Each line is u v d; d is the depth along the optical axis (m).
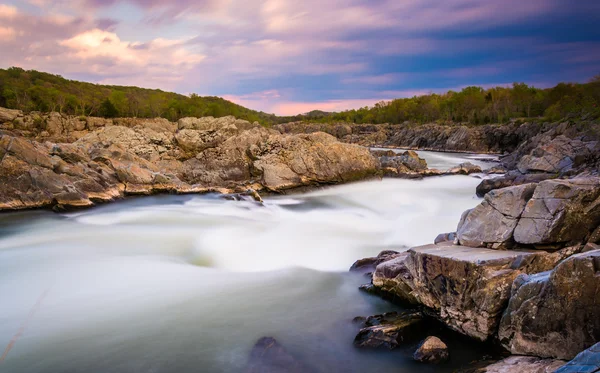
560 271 7.34
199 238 18.86
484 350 8.72
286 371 8.27
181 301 11.81
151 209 25.22
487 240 10.50
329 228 20.77
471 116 115.25
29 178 23.58
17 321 10.66
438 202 27.52
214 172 32.44
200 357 8.96
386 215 24.16
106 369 8.60
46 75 127.12
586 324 7.07
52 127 56.66
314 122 165.50
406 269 10.89
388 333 9.10
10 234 19.27
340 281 13.16
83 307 11.48
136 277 13.75
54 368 8.66
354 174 32.78
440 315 9.72
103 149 30.77
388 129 131.88
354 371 8.29
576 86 103.12
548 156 38.44
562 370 5.80
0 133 25.70
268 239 18.56
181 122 39.16
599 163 29.47
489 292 8.66
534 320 7.77
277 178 30.41
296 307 11.30
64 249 17.02
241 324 10.38
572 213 9.58
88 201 24.47
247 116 94.25
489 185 29.00
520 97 118.12
